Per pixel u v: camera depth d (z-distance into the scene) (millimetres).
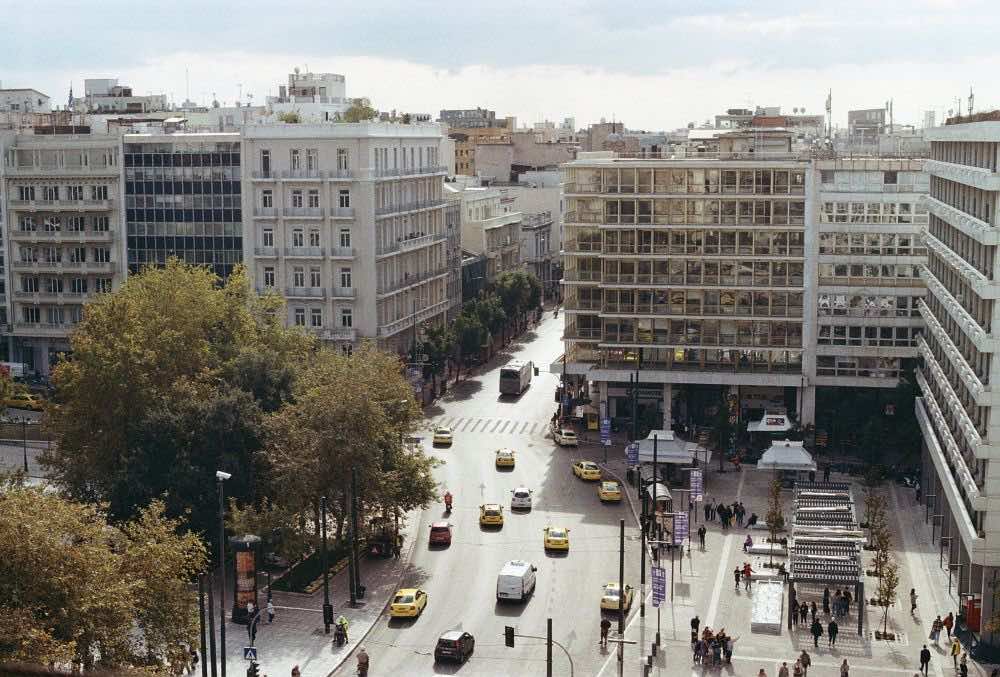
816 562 101500
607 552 119312
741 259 157500
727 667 92750
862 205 154125
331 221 185625
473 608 105188
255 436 117000
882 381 156375
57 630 71625
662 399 165750
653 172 158750
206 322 138125
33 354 199500
